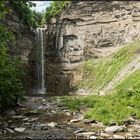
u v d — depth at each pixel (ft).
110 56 217.56
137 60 179.83
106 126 62.75
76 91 212.02
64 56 238.89
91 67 219.20
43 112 86.69
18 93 100.01
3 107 89.45
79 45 236.02
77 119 71.97
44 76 236.43
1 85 86.74
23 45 218.59
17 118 74.54
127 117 70.74
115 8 228.43
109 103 89.92
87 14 236.84
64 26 243.19
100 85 193.98
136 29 215.92
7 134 55.01
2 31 86.79
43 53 239.71
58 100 123.65
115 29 226.79
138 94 97.19
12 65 102.42
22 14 216.33
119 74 183.73
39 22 291.99
